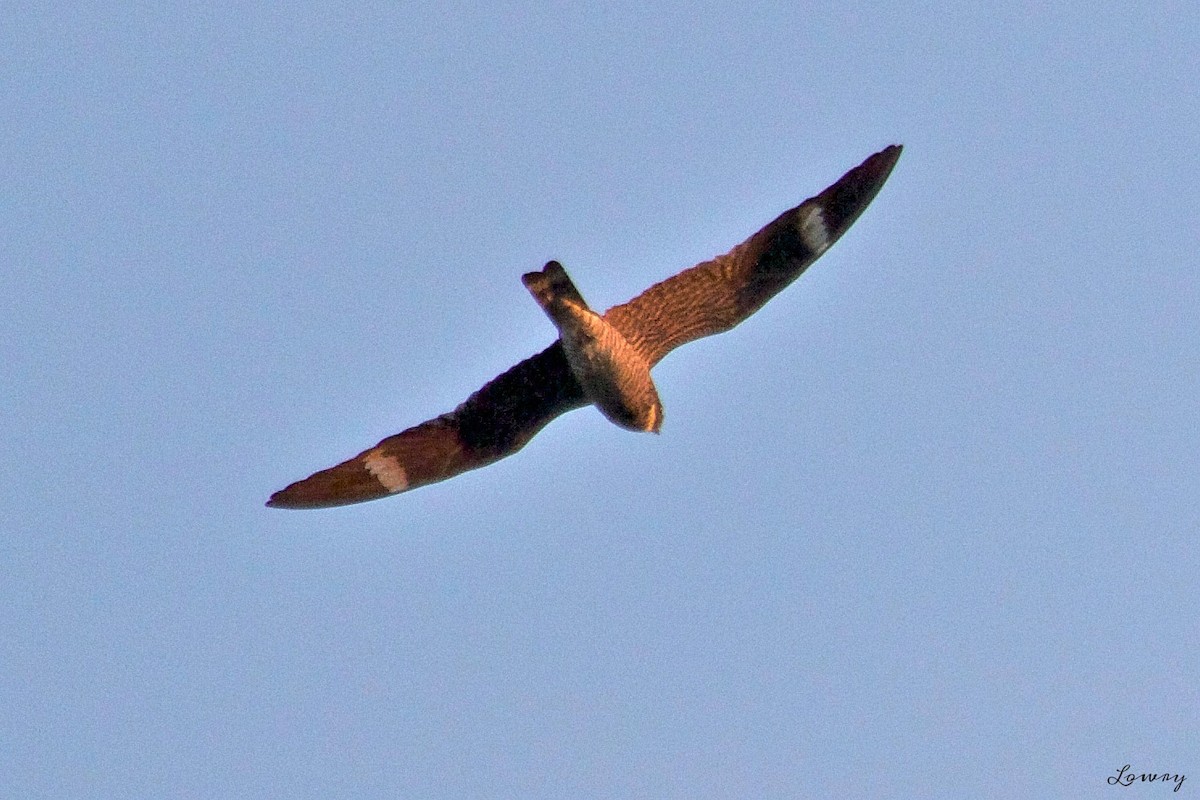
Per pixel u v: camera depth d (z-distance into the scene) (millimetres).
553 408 16781
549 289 15516
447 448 16859
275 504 16719
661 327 16422
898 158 15891
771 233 16156
